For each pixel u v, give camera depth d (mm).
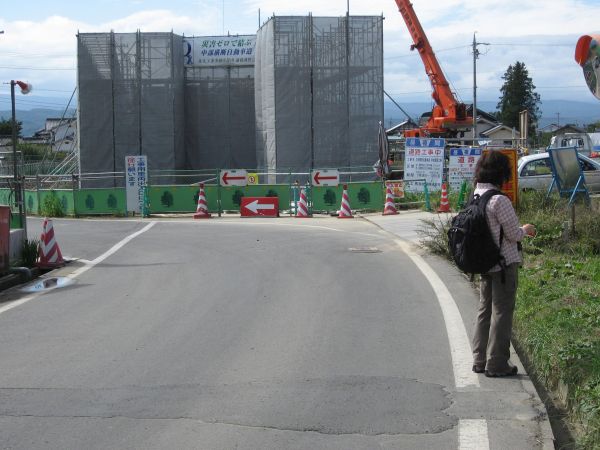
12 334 8086
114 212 25688
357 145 33125
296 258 13461
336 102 33031
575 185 14672
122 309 9320
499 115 99375
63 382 6234
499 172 6105
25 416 5422
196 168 38062
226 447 4820
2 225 11727
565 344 6520
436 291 9875
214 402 5676
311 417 5332
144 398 5789
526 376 6176
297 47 32844
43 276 12352
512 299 6062
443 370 6391
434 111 40938
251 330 8008
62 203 26359
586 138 40906
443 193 22812
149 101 34812
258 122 35406
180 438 4980
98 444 4891
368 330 7883
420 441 4871
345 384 6062
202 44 37406
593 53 5176
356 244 15406
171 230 19375
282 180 32938
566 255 11891
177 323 8422
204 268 12555
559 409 5676
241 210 24125
